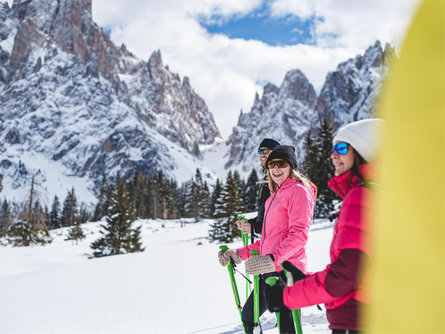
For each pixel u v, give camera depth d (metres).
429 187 0.25
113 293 7.12
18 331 5.11
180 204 120.38
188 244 47.19
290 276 1.61
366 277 1.36
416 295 0.26
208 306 5.65
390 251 0.28
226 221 42.69
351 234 1.35
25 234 43.81
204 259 11.41
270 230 2.97
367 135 1.46
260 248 3.12
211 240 46.62
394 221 0.27
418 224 0.26
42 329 5.12
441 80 0.24
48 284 8.91
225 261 3.26
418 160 0.25
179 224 83.19
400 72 0.25
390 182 0.27
